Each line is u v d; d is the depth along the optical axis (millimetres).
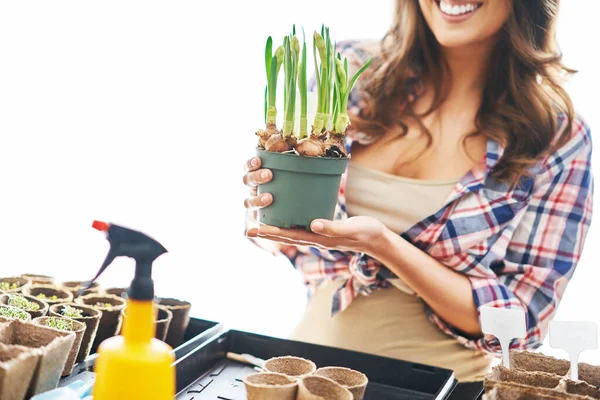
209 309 2695
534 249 1650
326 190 1189
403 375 1299
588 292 2301
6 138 3164
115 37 2977
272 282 2939
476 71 1672
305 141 1150
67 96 3104
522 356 1161
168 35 2908
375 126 1743
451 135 1700
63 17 2986
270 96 1192
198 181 3033
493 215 1616
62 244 3029
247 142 2945
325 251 1725
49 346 991
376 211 1730
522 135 1615
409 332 1702
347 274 1721
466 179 1640
